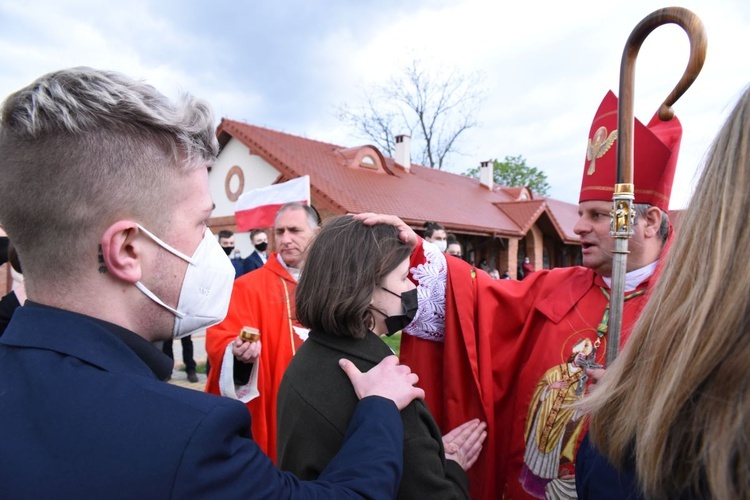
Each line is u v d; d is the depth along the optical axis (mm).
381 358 1119
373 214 1240
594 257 1509
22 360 704
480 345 1608
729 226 585
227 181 13656
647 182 1445
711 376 571
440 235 4812
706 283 598
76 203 726
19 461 621
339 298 1097
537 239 18172
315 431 1041
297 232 2559
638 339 713
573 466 1416
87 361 708
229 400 733
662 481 608
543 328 1596
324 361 1123
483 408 1564
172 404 680
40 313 745
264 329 2424
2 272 4059
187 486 625
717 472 542
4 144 728
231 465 677
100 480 613
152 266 814
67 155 714
